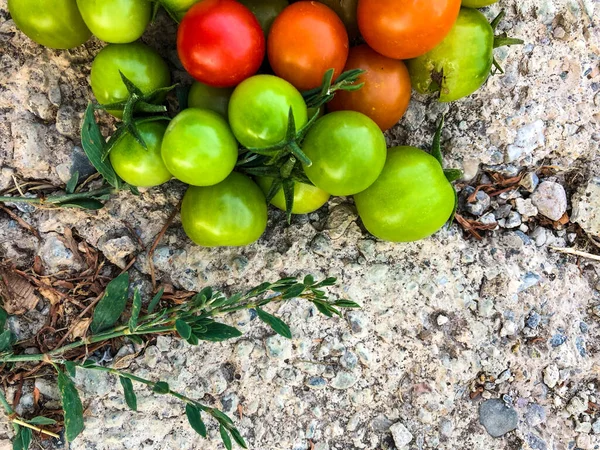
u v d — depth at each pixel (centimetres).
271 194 18
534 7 21
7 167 20
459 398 22
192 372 20
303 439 21
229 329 18
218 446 21
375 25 16
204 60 16
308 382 21
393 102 18
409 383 22
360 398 21
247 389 21
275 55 17
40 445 20
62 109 20
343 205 21
